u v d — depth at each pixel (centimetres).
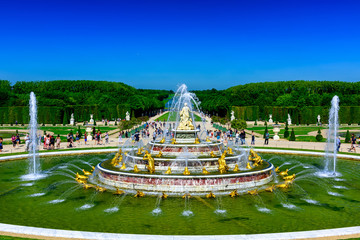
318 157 3659
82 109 11281
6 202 1991
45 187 2342
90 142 5225
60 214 1773
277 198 2059
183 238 1315
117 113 12088
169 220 1673
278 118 11588
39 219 1697
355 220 1695
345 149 4206
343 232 1390
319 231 1402
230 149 2841
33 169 2978
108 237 1339
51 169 2984
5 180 2552
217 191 2138
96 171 2586
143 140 5662
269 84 18250
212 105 14712
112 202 1964
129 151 3012
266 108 11944
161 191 2130
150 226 1595
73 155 3806
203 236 1338
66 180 2548
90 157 3684
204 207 1870
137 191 2059
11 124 9612
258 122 11519
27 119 10025
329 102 12975
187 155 2622
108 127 9044
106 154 3897
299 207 1897
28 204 1950
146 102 14325
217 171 2338
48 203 1966
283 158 3616
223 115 14425
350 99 12662
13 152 3862
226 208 1858
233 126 6725
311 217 1733
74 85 19075
